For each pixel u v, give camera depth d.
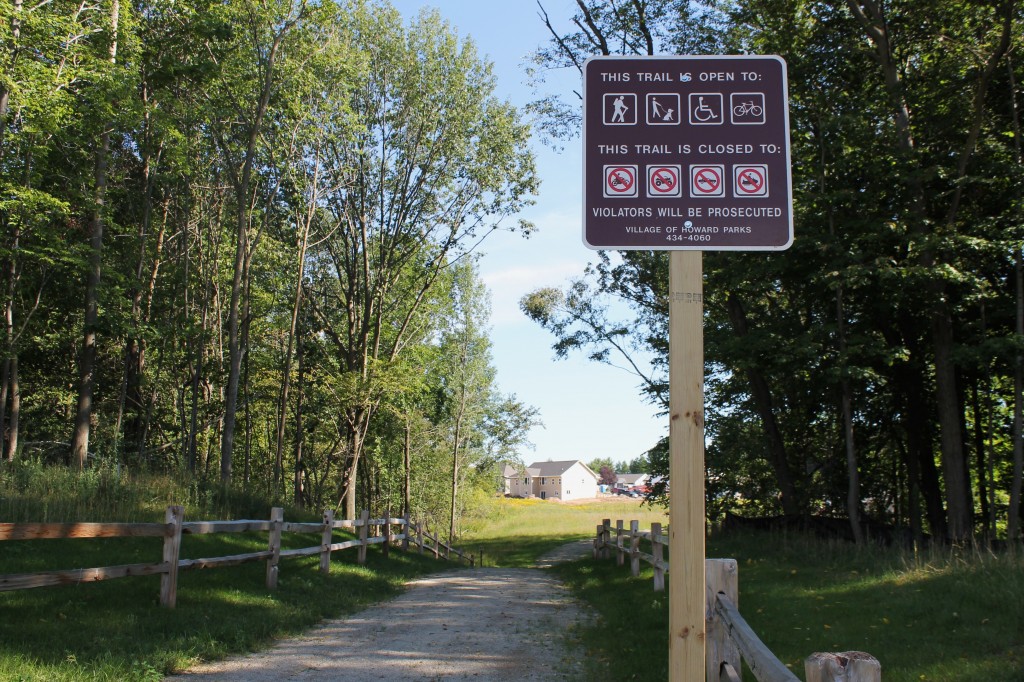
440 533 50.47
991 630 7.29
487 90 31.22
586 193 3.54
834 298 17.16
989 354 14.77
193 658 6.83
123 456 24.27
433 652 7.78
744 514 24.23
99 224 21.34
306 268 33.84
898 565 11.38
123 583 8.75
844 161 15.71
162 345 27.06
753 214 3.52
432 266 33.38
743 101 3.61
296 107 24.83
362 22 29.59
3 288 22.34
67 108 18.58
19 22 17.58
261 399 34.28
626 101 3.61
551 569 20.89
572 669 7.14
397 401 35.69
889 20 17.33
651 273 23.30
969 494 18.00
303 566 12.63
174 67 21.81
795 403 22.86
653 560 11.75
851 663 1.88
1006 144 16.39
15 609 7.07
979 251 15.59
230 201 31.17
